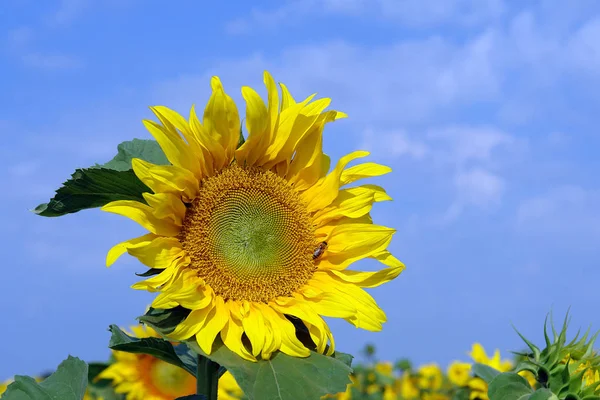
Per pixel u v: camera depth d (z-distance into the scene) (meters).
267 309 0.93
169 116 0.90
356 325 0.93
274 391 0.86
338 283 0.96
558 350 1.00
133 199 0.93
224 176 0.94
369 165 0.99
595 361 1.00
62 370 0.93
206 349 0.88
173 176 0.90
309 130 0.96
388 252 0.97
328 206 0.98
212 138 0.92
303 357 0.90
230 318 0.91
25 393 0.91
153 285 0.88
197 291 0.91
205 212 0.93
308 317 0.92
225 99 0.91
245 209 0.94
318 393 0.87
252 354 0.89
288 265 0.95
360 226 0.96
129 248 0.87
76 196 0.92
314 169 0.97
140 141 0.96
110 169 0.90
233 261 0.94
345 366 0.89
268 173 0.96
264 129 0.94
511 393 0.97
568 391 0.98
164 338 0.87
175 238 0.92
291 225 0.96
